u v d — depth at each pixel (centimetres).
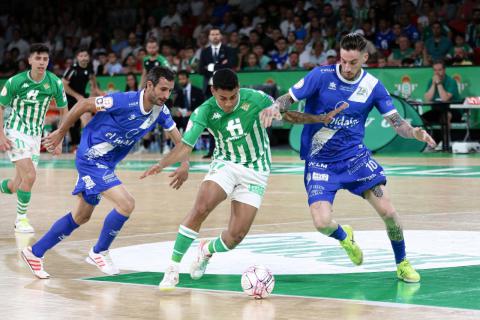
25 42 3209
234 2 2911
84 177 807
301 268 831
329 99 764
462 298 678
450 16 2506
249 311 645
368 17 2505
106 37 3117
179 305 671
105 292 728
